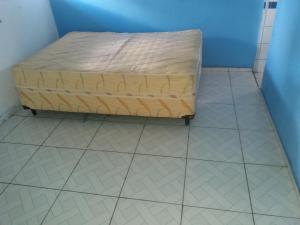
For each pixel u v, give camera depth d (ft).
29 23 8.41
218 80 8.81
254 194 4.95
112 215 4.77
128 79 6.14
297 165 5.02
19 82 6.89
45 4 9.13
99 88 6.44
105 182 5.42
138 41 8.03
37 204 5.08
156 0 8.61
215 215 4.64
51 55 7.34
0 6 7.23
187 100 6.18
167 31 9.18
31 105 7.26
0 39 7.28
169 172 5.54
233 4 8.20
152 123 7.04
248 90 8.21
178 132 6.64
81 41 8.31
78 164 5.91
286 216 4.54
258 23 8.37
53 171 5.78
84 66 6.57
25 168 5.90
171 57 6.66
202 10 8.52
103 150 6.25
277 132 6.35
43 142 6.64
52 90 6.79
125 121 7.18
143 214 4.75
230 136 6.40
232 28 8.64
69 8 9.34
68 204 5.03
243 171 5.45
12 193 5.33
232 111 7.27
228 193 5.01
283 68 6.12
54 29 9.82
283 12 6.47
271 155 5.79
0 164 6.06
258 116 7.04
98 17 9.34
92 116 7.47
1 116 7.44
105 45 7.89
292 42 5.63
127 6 8.93
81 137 6.72
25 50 8.30
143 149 6.20
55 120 7.43
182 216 4.66
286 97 5.80
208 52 9.28
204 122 6.93
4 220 4.83
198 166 5.64
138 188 5.24
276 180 5.20
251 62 9.16
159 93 6.19
